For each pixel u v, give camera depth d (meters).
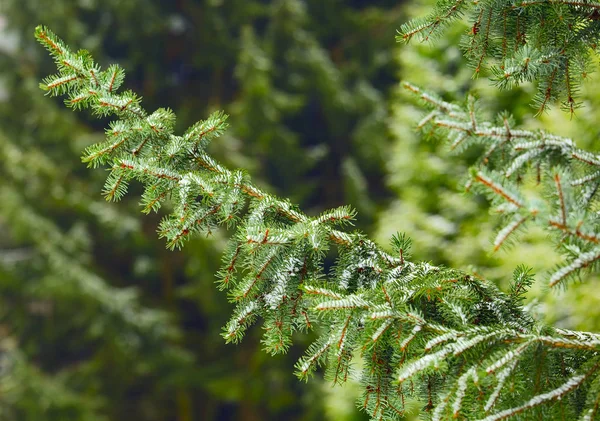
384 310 2.36
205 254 20.86
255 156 24.23
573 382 2.24
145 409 21.78
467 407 2.24
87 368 20.98
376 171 25.42
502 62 2.65
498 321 2.55
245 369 21.77
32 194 21.95
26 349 21.75
